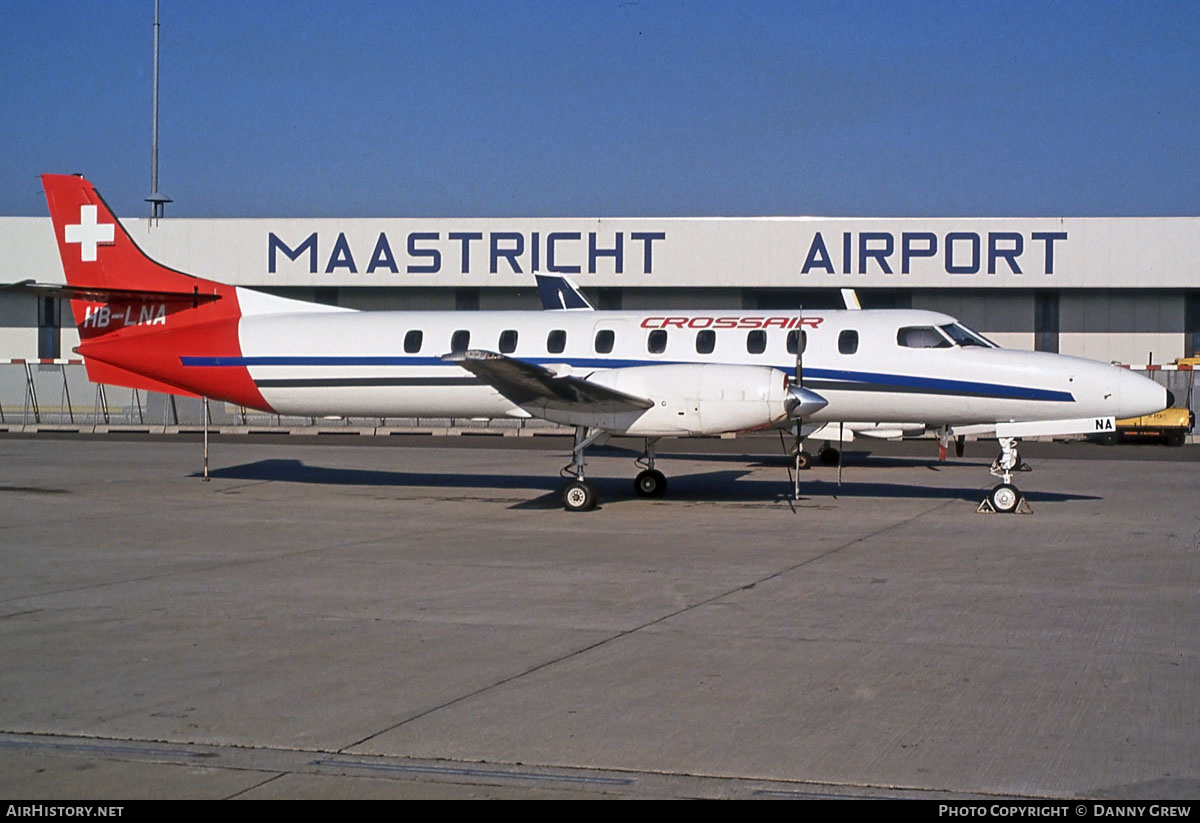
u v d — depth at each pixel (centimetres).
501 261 4734
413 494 2184
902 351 1998
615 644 961
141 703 792
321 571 1327
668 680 848
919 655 919
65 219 2370
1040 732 722
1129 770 655
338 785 638
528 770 661
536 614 1085
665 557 1422
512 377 1795
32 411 4788
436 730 732
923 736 716
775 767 663
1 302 4997
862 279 4584
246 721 752
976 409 1980
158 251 4816
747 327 2080
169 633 1006
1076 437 4244
